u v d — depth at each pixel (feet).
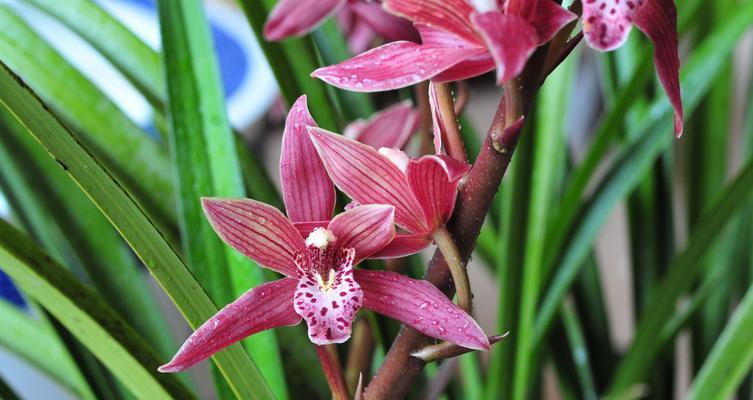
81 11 1.44
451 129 1.02
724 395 1.35
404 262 1.34
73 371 1.32
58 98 1.39
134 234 0.99
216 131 1.27
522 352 1.44
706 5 1.86
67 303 1.10
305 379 1.34
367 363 1.35
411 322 1.01
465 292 1.00
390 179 1.00
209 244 1.26
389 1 0.96
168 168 1.41
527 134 1.41
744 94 2.36
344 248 1.02
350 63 0.96
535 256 1.41
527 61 0.96
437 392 1.31
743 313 1.35
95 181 0.98
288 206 1.02
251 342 1.28
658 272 1.89
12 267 1.08
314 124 1.02
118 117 1.40
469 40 0.96
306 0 1.04
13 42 1.40
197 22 1.28
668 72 0.96
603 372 1.85
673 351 1.86
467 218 1.01
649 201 1.86
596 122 2.80
